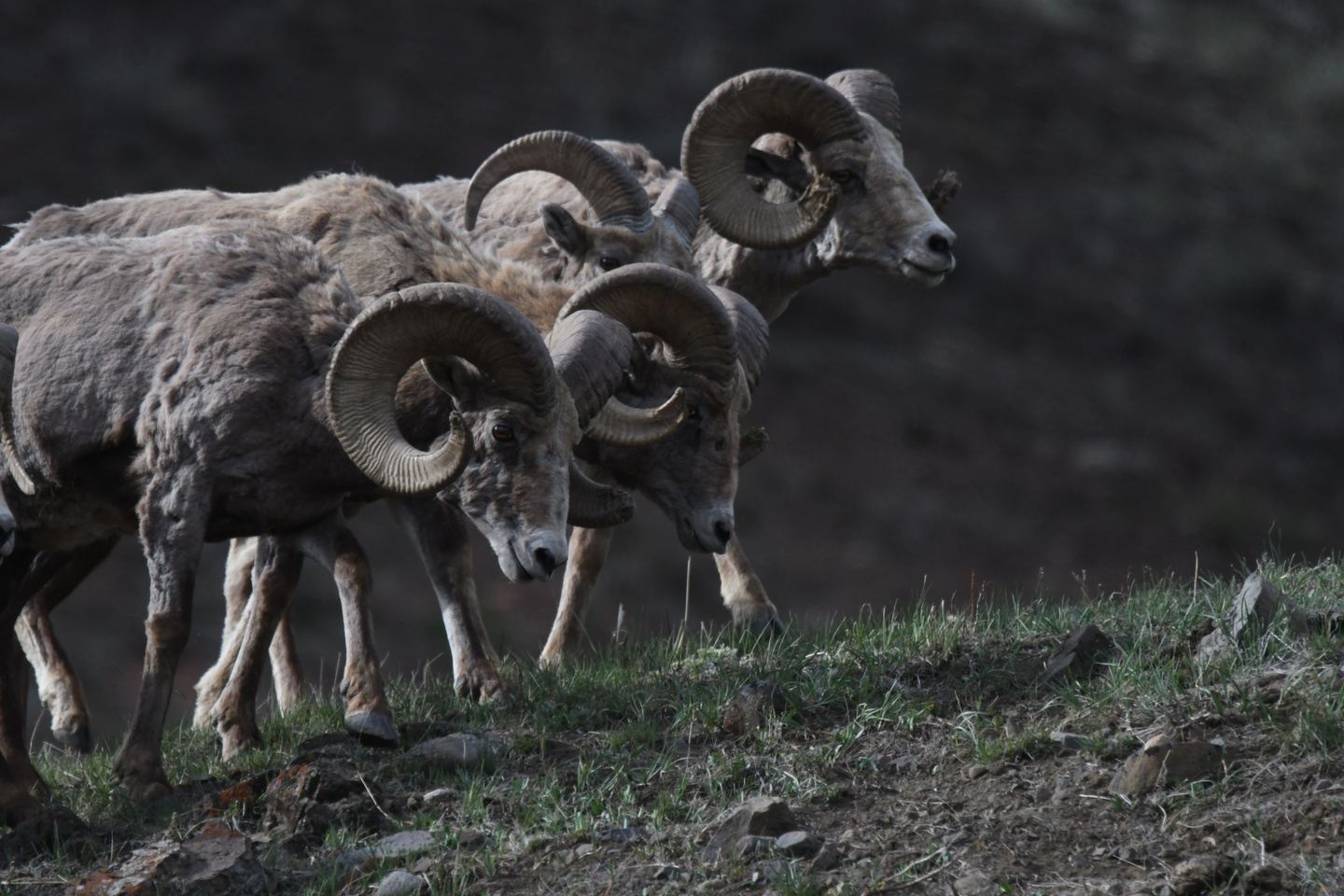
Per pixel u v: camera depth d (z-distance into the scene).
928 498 91.75
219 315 25.50
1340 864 18.28
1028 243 115.12
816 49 124.12
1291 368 111.88
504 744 25.06
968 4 141.38
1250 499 95.81
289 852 21.73
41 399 25.97
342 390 23.77
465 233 32.22
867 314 107.12
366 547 78.75
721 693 25.52
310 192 31.02
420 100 107.00
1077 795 20.72
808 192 32.56
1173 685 22.73
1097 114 132.50
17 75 98.44
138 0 109.00
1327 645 23.08
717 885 19.48
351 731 25.27
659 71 116.94
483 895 20.06
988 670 24.92
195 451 25.11
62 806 23.25
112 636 70.06
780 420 95.75
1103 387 104.75
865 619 29.34
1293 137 139.12
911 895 18.94
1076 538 90.88
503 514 25.00
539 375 24.20
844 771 22.45
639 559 79.12
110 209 32.91
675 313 27.59
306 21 111.06
